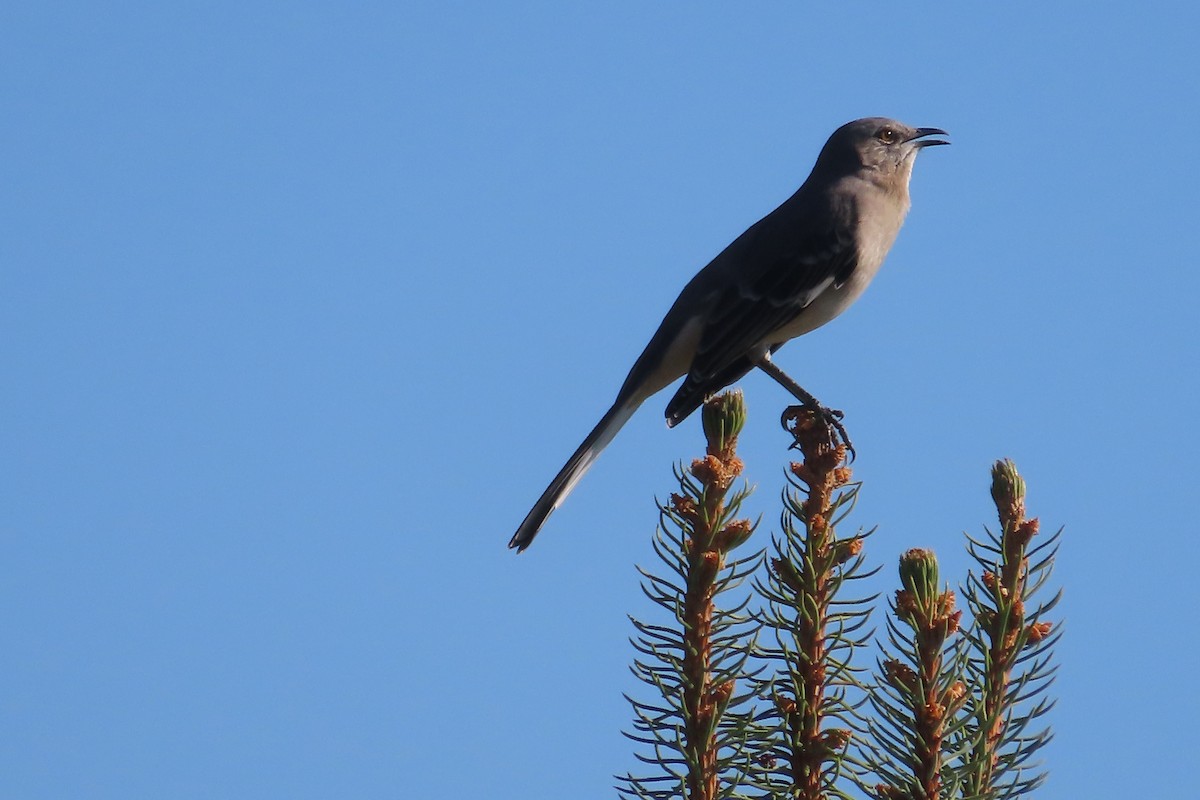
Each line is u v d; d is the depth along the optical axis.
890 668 5.57
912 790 5.45
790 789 5.53
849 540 5.89
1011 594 5.78
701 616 5.60
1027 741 5.62
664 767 5.46
